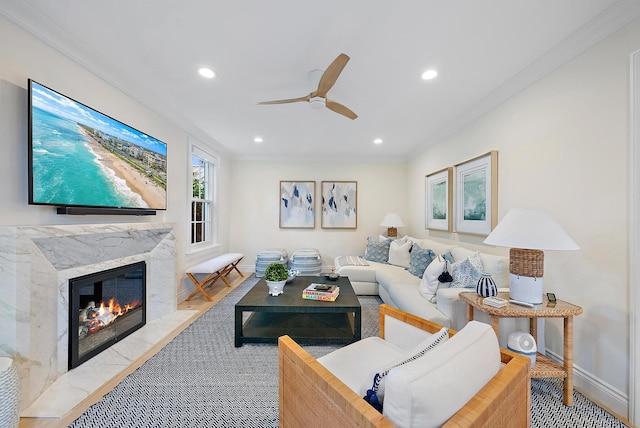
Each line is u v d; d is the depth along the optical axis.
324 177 5.18
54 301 1.75
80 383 1.74
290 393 1.10
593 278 1.63
